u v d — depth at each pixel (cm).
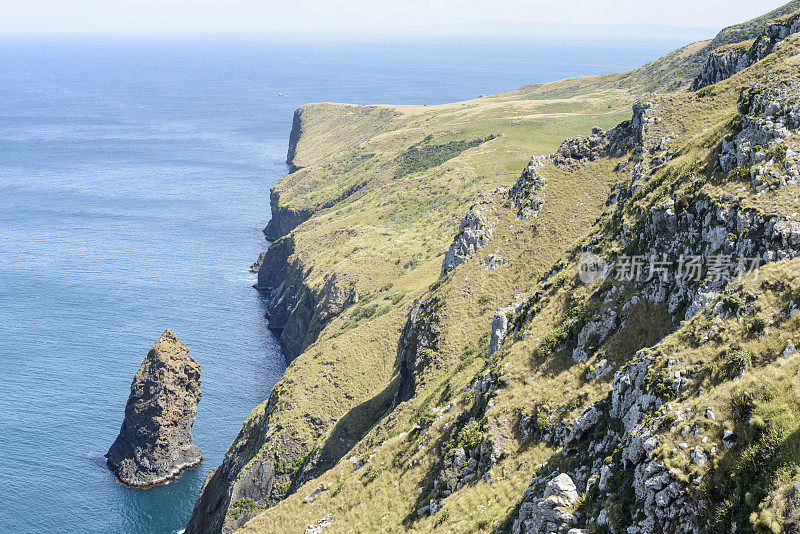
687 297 3962
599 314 4572
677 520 2469
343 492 5812
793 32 7438
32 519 10169
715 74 8475
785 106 4341
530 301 5562
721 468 2447
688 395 2870
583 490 3123
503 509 3600
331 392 10394
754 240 3706
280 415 10119
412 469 5153
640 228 4934
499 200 9256
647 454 2725
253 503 9081
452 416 5225
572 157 9038
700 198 4312
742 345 2870
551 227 8312
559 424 3956
